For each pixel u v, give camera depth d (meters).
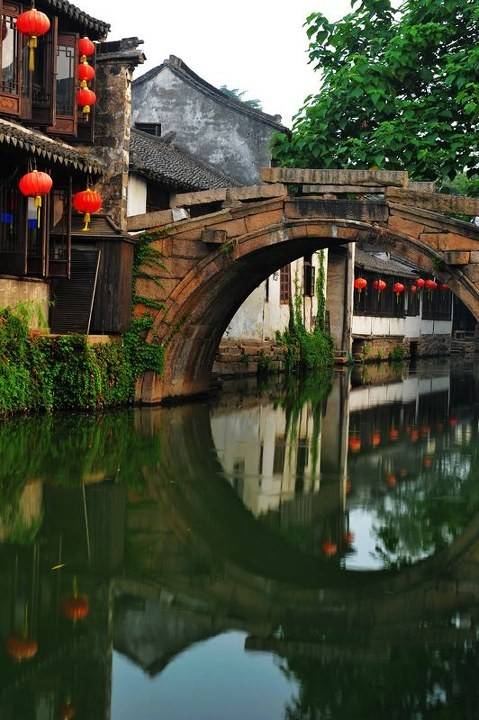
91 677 5.48
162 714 5.05
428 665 5.83
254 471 11.52
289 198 15.73
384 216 15.23
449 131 17.41
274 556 8.05
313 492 10.47
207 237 15.91
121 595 6.92
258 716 5.07
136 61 17.42
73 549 7.94
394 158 17.53
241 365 25.11
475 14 17.30
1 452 11.48
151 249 16.33
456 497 10.34
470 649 6.12
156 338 16.39
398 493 10.53
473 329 55.12
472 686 5.51
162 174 19.66
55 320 15.71
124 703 5.18
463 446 14.00
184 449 12.66
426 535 8.77
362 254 37.56
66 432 13.09
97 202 15.24
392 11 19.11
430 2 17.95
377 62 18.36
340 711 5.15
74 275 15.80
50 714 5.01
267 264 17.66
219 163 28.20
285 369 28.11
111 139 17.48
